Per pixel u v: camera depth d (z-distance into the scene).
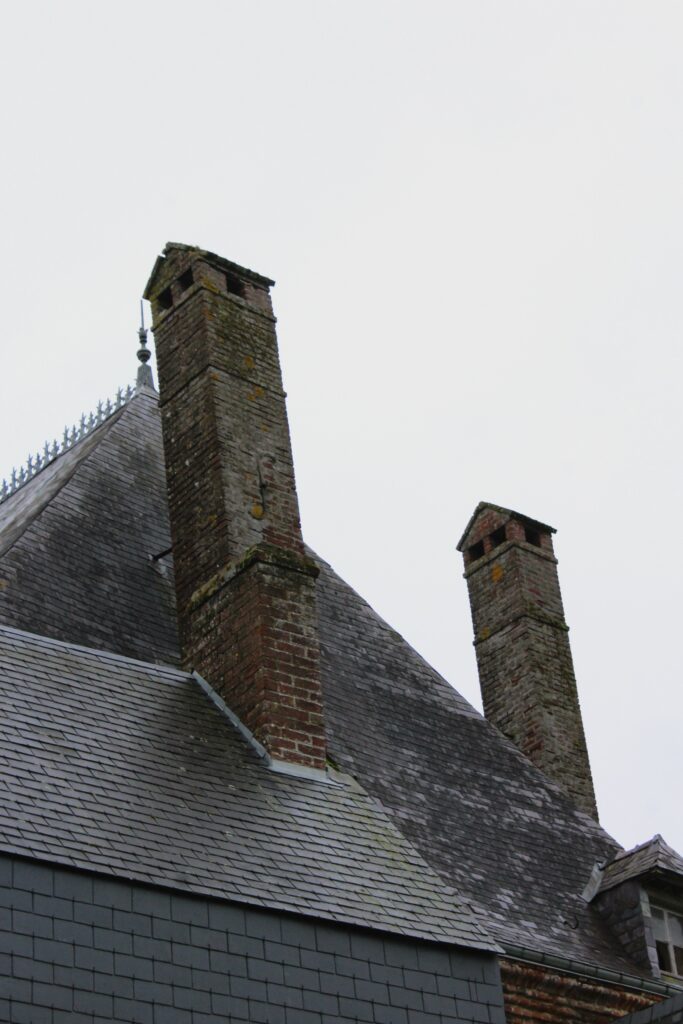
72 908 13.43
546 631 24.55
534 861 20.00
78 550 20.38
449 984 15.11
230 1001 13.77
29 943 13.02
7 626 17.89
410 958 15.07
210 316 20.88
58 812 14.34
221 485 19.55
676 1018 15.37
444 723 21.73
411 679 22.20
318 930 14.70
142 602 20.23
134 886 13.90
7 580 18.98
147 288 21.84
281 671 17.75
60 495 21.22
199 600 18.78
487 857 19.52
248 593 18.25
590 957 18.38
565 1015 17.45
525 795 21.39
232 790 16.23
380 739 20.39
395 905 15.52
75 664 17.09
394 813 19.12
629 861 19.81
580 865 20.44
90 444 23.48
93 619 19.41
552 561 25.52
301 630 18.20
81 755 15.49
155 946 13.66
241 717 17.62
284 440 20.59
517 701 23.92
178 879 14.21
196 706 17.61
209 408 20.16
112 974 13.28
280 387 21.05
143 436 23.77
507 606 24.78
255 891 14.62
